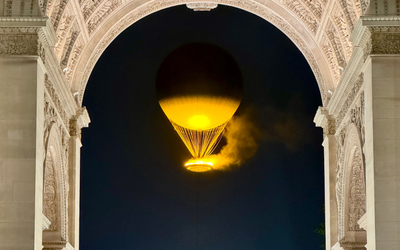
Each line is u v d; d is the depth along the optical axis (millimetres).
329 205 37375
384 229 25484
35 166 26359
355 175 34531
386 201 25703
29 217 25938
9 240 25703
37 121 26875
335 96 35719
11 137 26469
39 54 27250
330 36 36562
